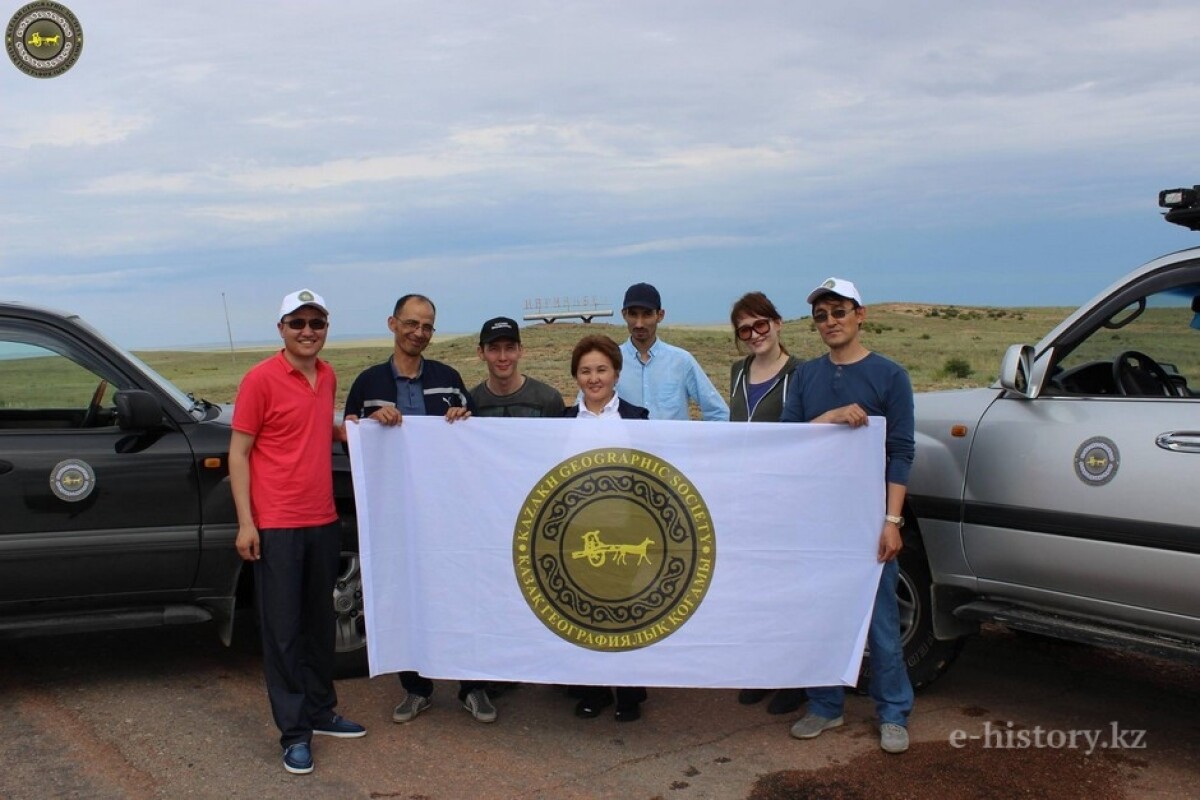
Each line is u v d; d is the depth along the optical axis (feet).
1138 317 14.52
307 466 13.78
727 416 18.89
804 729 14.64
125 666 17.92
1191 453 12.57
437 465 14.93
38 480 15.49
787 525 14.58
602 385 15.16
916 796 12.71
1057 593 14.19
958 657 17.71
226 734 14.76
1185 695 16.60
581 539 14.74
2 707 15.81
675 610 14.69
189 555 16.30
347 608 17.16
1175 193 14.28
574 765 13.75
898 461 14.29
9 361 16.40
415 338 15.79
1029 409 14.62
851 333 14.49
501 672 14.83
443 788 13.00
